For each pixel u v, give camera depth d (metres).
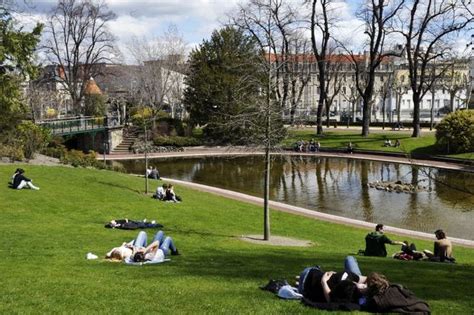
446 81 113.19
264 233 21.22
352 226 26.14
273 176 49.00
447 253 16.98
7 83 33.25
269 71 22.33
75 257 14.22
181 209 26.56
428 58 64.69
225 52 71.00
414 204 34.88
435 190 40.09
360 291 9.10
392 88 110.50
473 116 57.12
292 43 88.25
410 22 64.00
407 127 87.81
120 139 67.56
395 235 24.39
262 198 35.72
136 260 13.51
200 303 9.49
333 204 35.12
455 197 37.25
